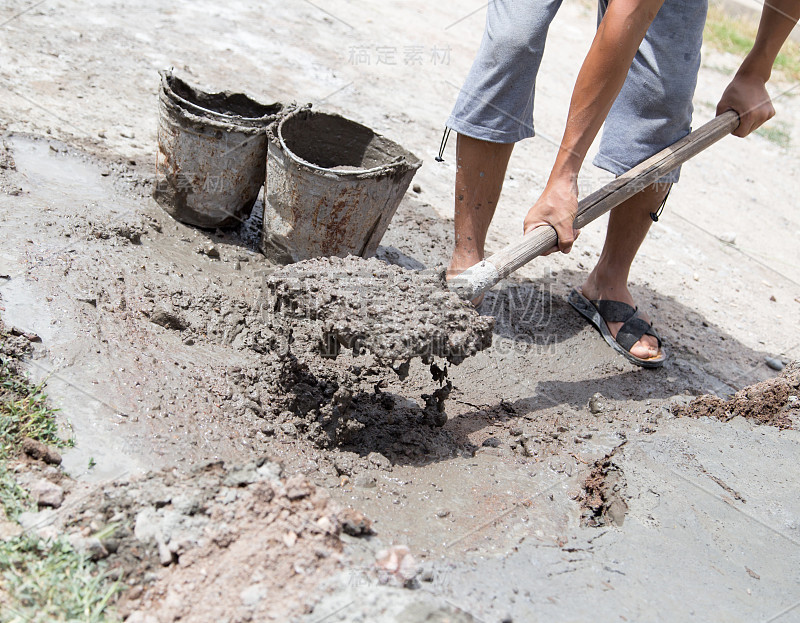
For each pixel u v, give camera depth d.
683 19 3.06
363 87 5.61
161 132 3.37
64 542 1.98
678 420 3.16
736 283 4.71
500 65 3.02
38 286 2.83
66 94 4.40
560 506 2.58
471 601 2.04
